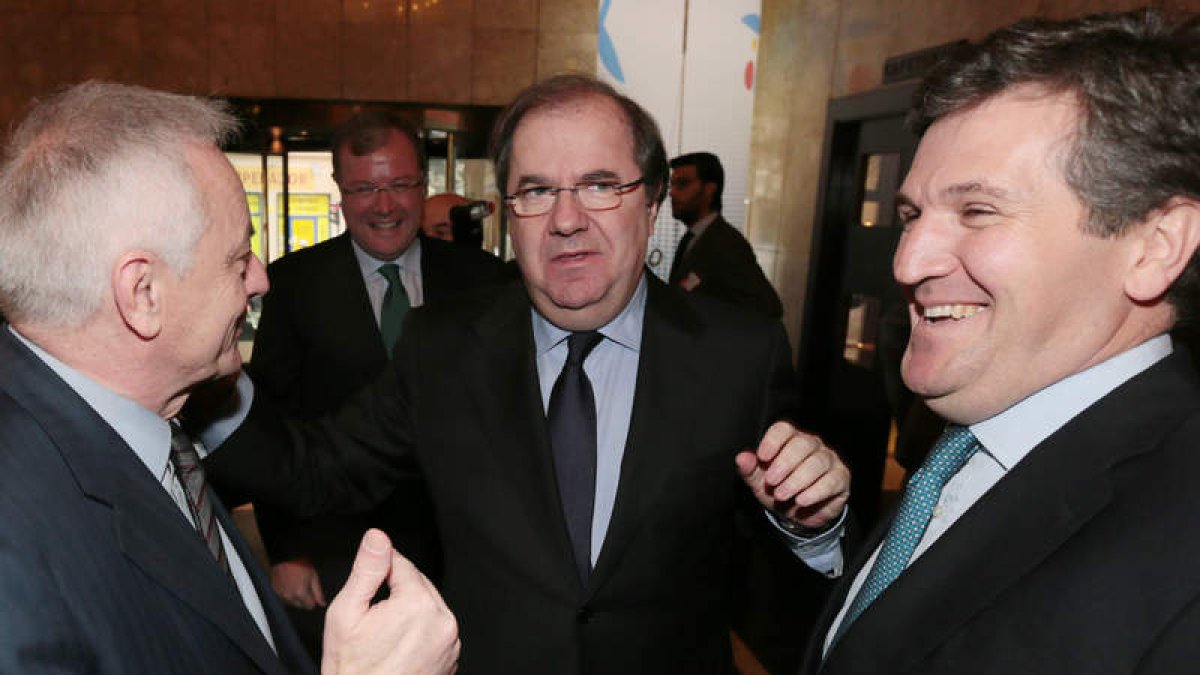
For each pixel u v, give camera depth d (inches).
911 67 124.0
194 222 29.6
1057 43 24.2
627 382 47.5
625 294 45.1
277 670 30.6
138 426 30.9
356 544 71.7
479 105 203.5
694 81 203.3
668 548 43.9
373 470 50.5
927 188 26.6
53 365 29.3
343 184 80.3
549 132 42.2
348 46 198.5
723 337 47.4
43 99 29.6
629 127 43.8
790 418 48.1
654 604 43.9
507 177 44.8
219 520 37.3
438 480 45.9
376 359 78.9
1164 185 22.7
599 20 200.7
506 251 208.2
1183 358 26.0
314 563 69.4
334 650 26.7
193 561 29.3
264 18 195.5
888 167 140.9
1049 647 22.3
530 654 42.4
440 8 199.0
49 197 27.3
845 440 157.1
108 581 26.5
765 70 197.3
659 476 43.7
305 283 79.5
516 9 200.5
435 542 74.8
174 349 30.4
